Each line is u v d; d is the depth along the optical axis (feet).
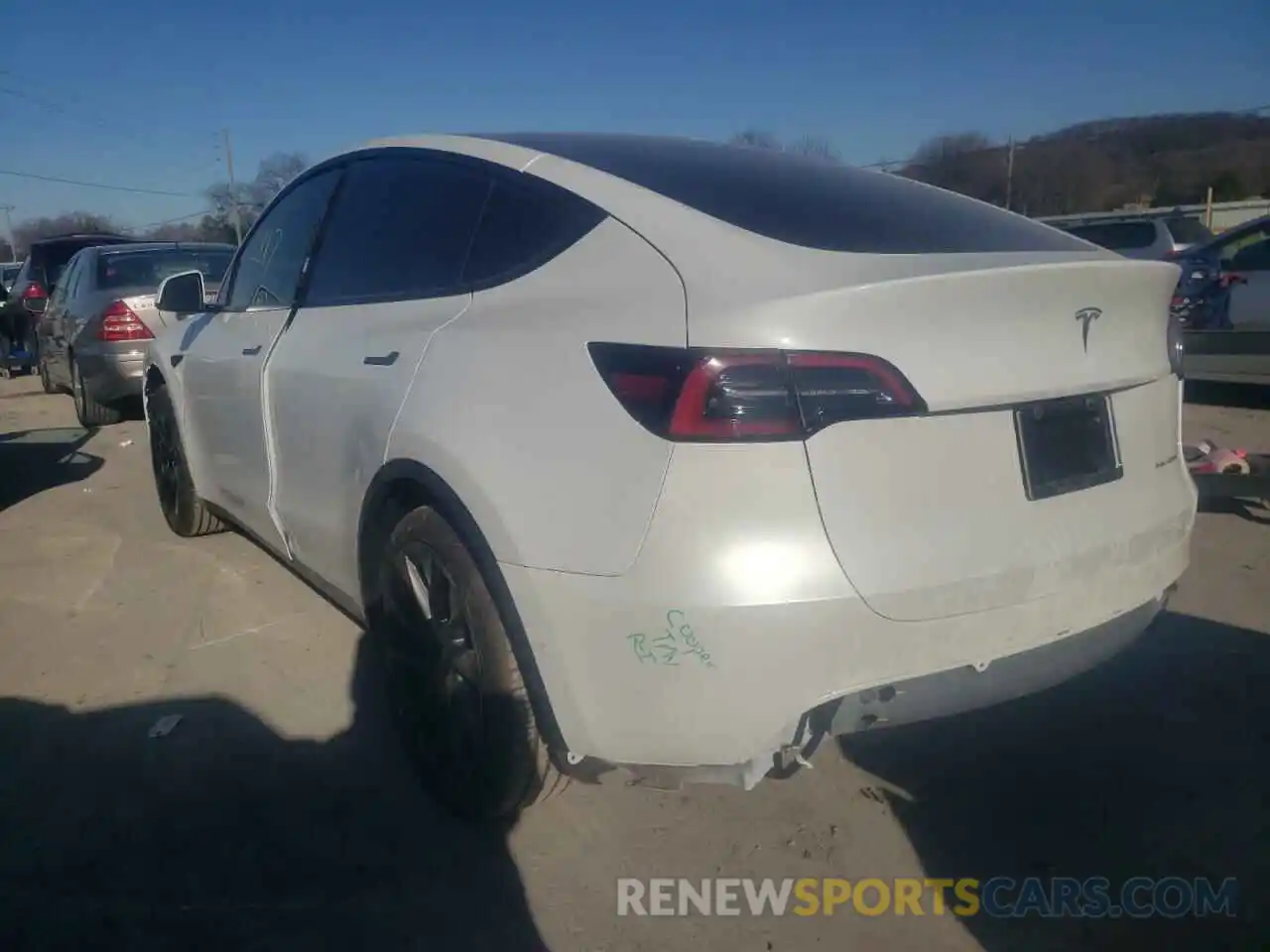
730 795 9.89
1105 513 8.16
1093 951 7.90
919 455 7.24
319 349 11.09
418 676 9.59
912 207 9.24
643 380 7.31
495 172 9.77
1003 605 7.46
